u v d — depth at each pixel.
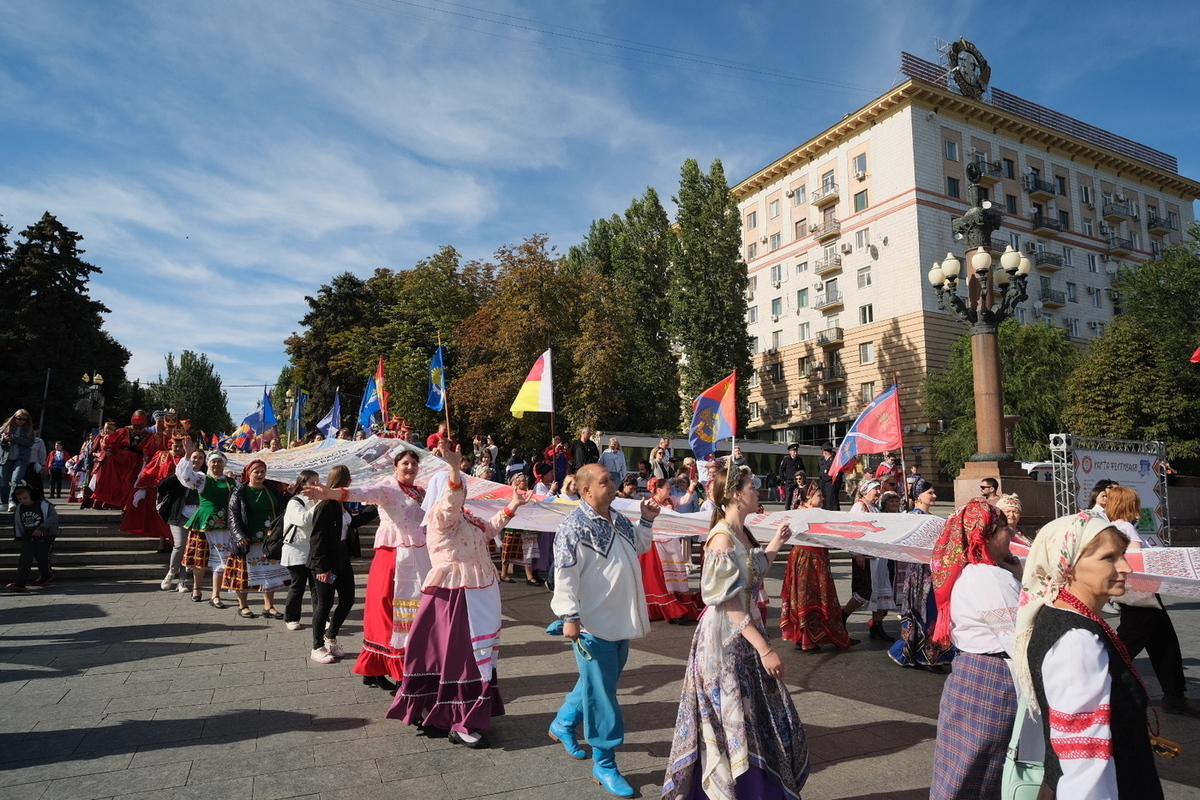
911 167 39.91
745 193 51.56
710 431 12.16
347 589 6.79
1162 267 31.00
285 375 65.38
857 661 7.18
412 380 36.72
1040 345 33.34
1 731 4.79
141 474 11.48
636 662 6.91
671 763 3.38
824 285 45.16
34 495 9.79
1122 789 2.27
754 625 3.39
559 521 6.83
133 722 4.99
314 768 4.29
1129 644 5.87
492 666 4.74
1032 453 31.52
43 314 38.34
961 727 3.34
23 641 7.15
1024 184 43.72
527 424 32.38
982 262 15.11
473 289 40.84
